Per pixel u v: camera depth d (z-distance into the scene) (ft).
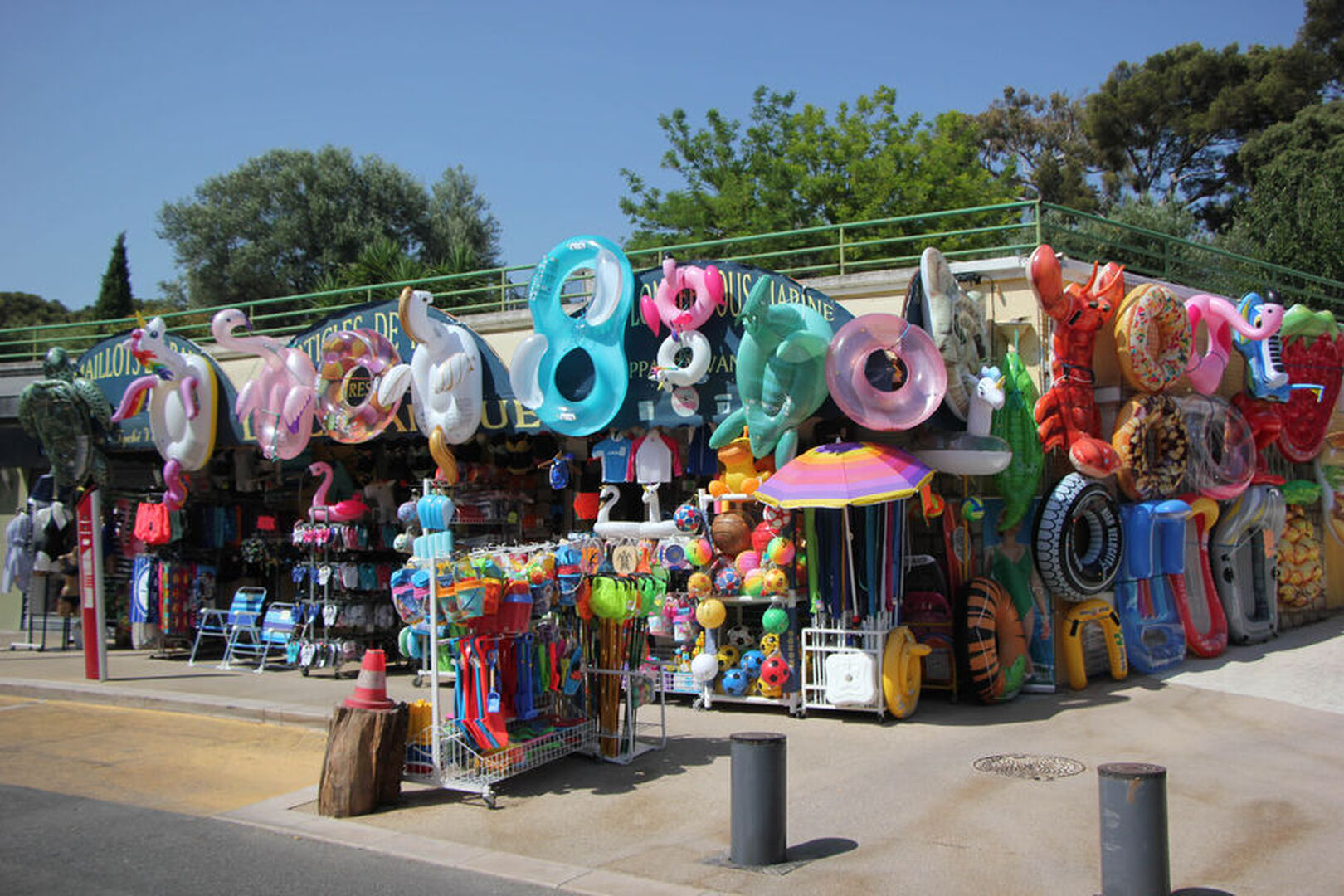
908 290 33.55
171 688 39.55
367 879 19.40
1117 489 39.73
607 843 21.61
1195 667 39.68
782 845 20.10
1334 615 51.34
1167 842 17.34
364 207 126.52
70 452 50.98
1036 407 36.24
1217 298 41.81
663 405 38.04
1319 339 49.19
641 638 29.76
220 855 20.89
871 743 29.94
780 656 34.22
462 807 24.29
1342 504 50.75
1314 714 32.63
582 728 27.91
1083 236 41.60
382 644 45.68
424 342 40.16
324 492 44.75
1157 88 128.57
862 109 102.83
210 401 47.42
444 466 41.83
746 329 34.14
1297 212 89.51
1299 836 21.24
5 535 58.95
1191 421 41.04
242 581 53.62
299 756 29.84
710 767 27.81
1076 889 18.43
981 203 90.63
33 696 39.96
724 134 106.22
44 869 19.95
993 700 34.55
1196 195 128.77
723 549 35.58
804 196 93.91
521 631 25.80
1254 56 123.54
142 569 48.73
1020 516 35.96
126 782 26.96
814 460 32.73
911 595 35.99
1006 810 23.20
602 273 38.45
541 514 47.78
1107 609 37.29
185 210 125.80
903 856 20.27
